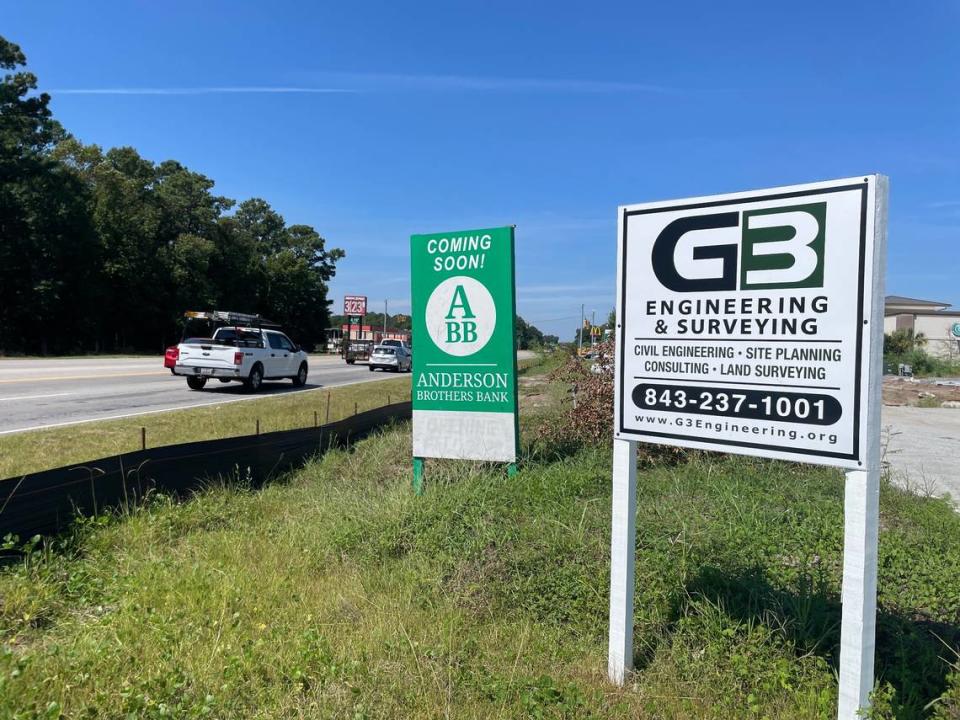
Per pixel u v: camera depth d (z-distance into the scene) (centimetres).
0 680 310
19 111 4547
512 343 716
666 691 338
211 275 6994
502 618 418
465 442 734
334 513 605
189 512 620
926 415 1775
